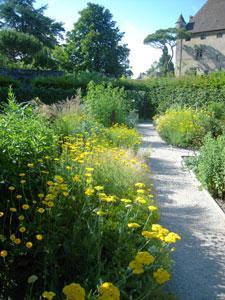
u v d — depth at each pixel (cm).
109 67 4681
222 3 5503
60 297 245
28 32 5047
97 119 1095
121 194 437
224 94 1908
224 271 357
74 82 2130
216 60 5300
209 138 705
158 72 6438
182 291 319
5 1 5128
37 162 388
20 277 271
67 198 336
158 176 732
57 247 279
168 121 1205
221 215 514
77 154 499
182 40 5653
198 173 706
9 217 319
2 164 346
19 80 2220
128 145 827
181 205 557
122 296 237
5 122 438
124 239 296
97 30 4697
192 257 384
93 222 315
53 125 720
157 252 276
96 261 275
